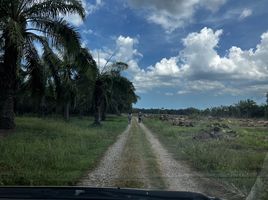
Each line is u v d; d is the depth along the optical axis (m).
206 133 23.47
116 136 22.50
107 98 37.81
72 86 33.44
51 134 18.56
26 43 18.81
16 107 47.00
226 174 9.54
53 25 18.89
